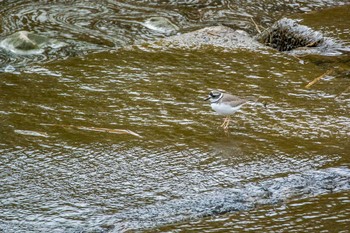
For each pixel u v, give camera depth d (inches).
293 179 433.1
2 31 769.6
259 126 514.6
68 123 511.8
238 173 439.2
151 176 432.8
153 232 374.6
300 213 398.6
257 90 585.6
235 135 497.7
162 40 714.2
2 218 379.9
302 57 674.2
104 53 676.7
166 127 509.4
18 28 779.4
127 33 778.8
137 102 556.1
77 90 580.1
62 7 852.6
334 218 392.5
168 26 798.5
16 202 397.1
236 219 391.5
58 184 419.8
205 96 571.5
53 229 371.2
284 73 631.2
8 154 458.0
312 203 410.6
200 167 446.6
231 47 697.0
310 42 707.4
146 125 511.8
